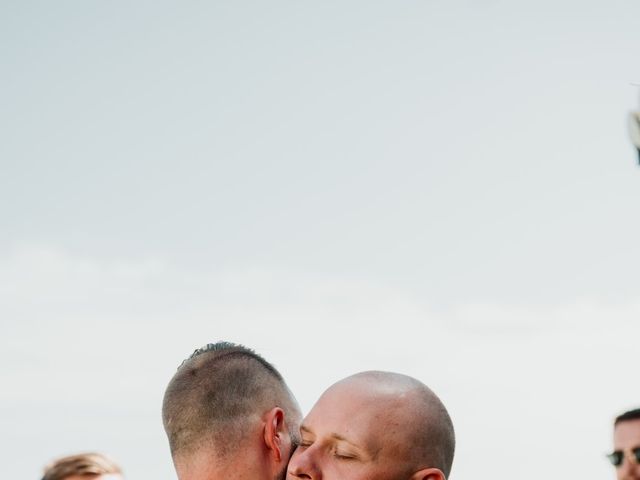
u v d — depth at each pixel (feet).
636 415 10.33
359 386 6.45
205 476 7.09
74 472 16.60
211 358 7.39
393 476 6.23
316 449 6.37
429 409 6.42
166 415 7.39
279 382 7.39
